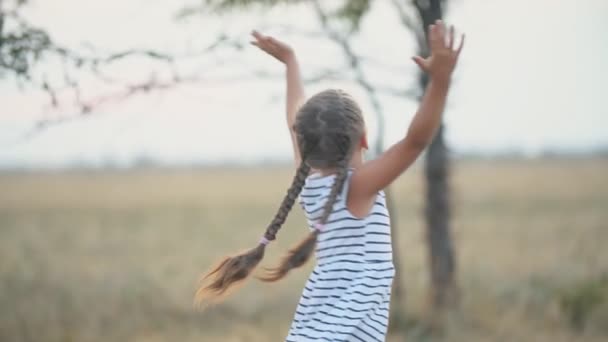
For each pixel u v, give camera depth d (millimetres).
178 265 26750
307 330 5500
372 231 5574
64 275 23266
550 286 18719
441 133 16875
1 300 18844
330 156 5590
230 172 163000
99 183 107500
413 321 16391
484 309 17047
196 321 17906
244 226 45562
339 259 5551
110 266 26734
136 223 48250
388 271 5594
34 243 34000
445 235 17000
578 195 58500
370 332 5453
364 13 13781
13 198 72688
